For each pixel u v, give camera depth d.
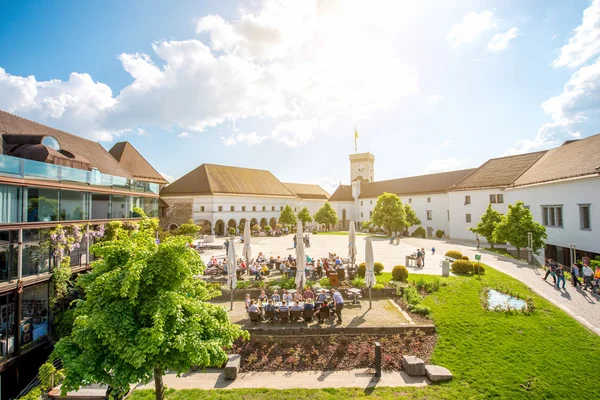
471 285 18.45
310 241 47.47
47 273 15.73
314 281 20.70
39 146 20.39
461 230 47.59
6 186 14.03
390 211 53.41
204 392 10.39
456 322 14.07
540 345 12.26
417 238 51.59
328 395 10.12
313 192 100.62
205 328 7.59
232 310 16.84
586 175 24.27
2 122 22.22
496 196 42.19
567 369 10.90
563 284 17.78
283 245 41.53
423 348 12.76
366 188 85.00
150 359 6.19
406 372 11.45
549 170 32.03
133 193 26.72
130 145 50.22
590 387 10.08
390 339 13.29
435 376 10.76
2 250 13.76
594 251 23.98
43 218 16.19
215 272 22.97
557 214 28.58
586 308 14.97
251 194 66.50
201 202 60.00
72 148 28.84
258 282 19.78
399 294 18.03
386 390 10.31
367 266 16.62
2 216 13.76
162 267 6.91
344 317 15.18
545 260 28.53
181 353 6.70
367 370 11.66
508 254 30.52
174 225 60.22
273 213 72.50
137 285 6.35
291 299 16.25
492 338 12.89
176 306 6.68
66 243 16.72
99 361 6.45
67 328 15.07
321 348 12.94
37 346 14.27
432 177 67.81
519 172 41.09
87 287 6.84
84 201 19.89
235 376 11.32
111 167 33.09
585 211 25.14
